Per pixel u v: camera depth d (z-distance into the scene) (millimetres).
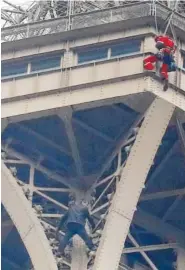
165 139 58625
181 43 58531
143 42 57281
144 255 58625
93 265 51875
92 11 59656
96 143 59531
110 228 52531
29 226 54281
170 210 62219
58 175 59500
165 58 55625
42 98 57188
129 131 56938
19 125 58375
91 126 58531
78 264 53250
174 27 58344
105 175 58312
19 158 58469
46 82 57875
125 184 53594
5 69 59312
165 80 55562
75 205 54750
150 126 54906
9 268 65125
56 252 54125
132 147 54531
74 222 53688
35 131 59094
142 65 56125
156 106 55125
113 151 58281
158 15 58125
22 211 54781
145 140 54625
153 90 55125
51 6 65000
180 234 63031
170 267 63250
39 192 56875
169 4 62656
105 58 57625
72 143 58156
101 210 56562
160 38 55938
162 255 63469
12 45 59594
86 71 57156
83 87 56500
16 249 64500
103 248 51969
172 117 56156
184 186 61594
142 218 62625
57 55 58969
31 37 59375
